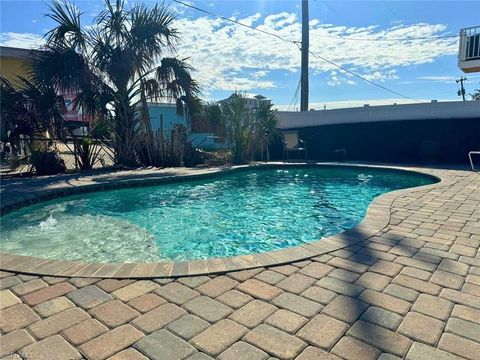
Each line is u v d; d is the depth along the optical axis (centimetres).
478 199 563
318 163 1180
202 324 207
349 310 222
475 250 328
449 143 1212
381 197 584
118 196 773
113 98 1066
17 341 191
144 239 494
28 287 258
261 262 299
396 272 279
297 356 178
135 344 188
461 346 184
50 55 931
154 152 1153
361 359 175
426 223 422
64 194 700
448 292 245
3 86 917
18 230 521
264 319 212
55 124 975
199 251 452
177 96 1152
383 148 1323
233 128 1246
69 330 201
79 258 419
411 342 188
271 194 816
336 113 1373
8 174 923
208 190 858
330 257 313
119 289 254
